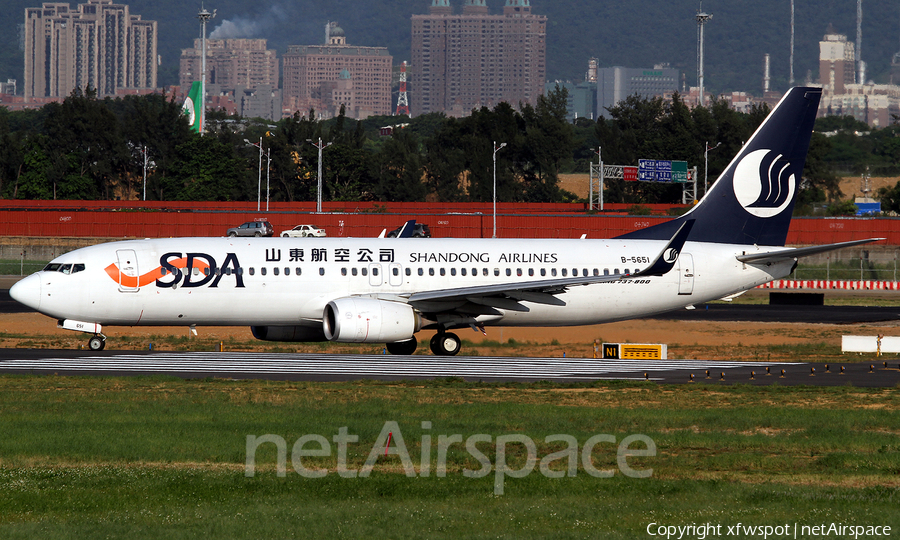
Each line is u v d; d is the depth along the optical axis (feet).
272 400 376.89
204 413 343.46
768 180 614.75
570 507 230.27
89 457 275.59
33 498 232.53
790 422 344.69
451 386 426.10
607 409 364.99
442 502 234.58
